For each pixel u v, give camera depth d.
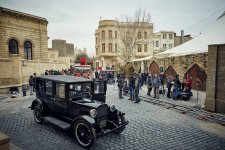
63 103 7.11
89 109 6.36
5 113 9.66
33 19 25.67
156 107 11.54
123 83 15.77
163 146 6.18
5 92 16.70
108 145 6.20
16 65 18.48
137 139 6.71
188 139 6.77
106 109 6.75
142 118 9.19
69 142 6.36
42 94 8.12
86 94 7.62
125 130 7.57
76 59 69.50
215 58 10.42
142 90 18.80
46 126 7.83
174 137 6.93
